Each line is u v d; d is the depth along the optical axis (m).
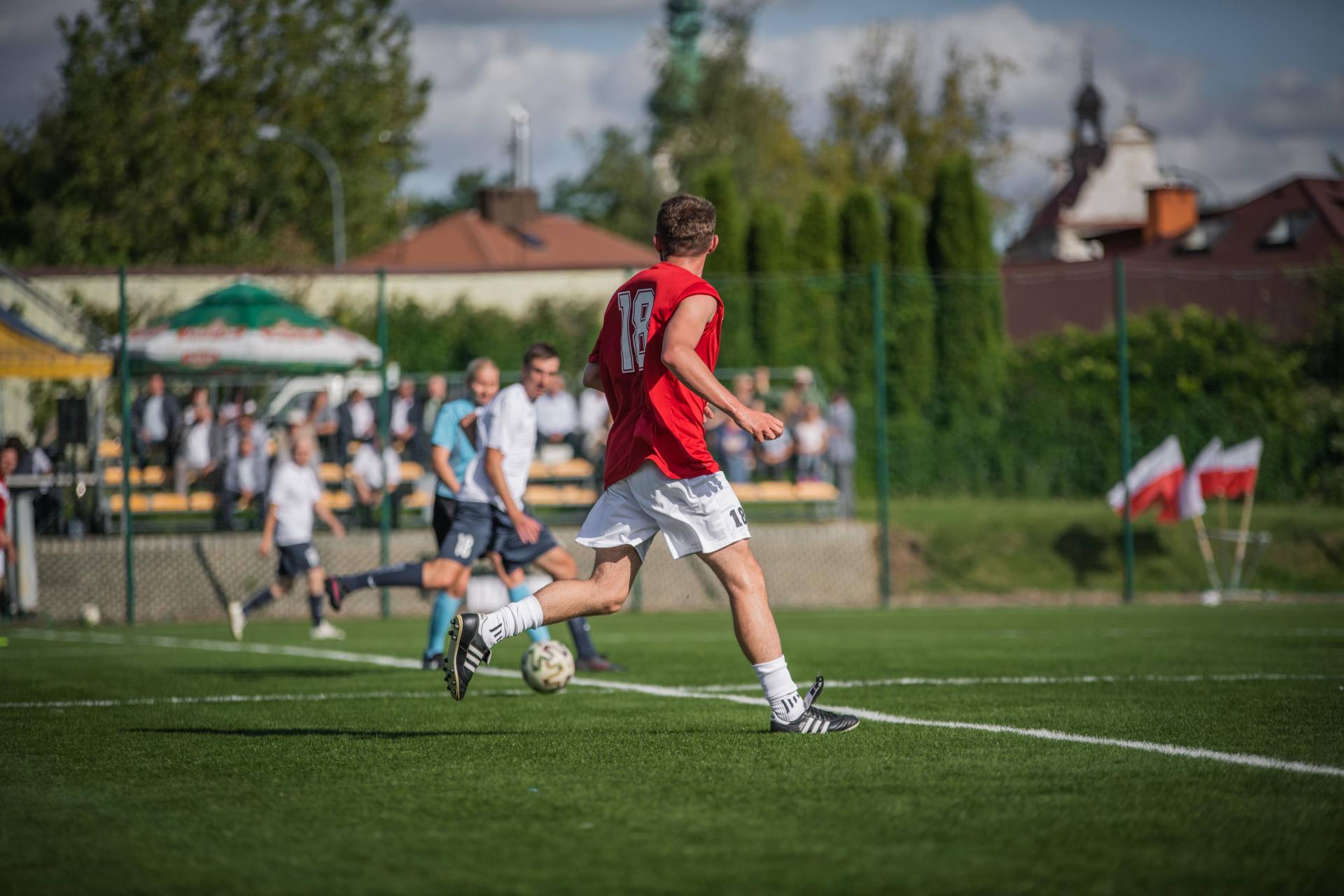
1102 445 60.22
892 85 144.88
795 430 53.41
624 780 11.44
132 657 28.62
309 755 13.30
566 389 52.84
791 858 8.52
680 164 153.38
